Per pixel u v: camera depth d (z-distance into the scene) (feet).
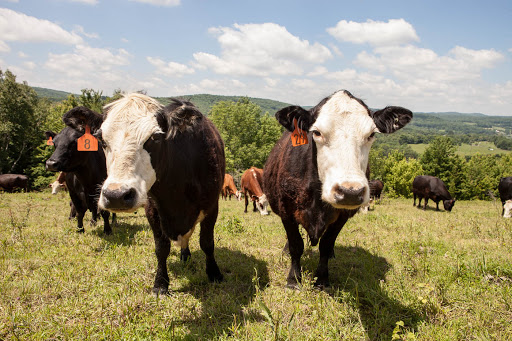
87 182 22.86
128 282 14.06
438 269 15.85
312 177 12.76
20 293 12.74
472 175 181.68
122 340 9.87
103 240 21.08
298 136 12.35
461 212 50.98
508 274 14.93
